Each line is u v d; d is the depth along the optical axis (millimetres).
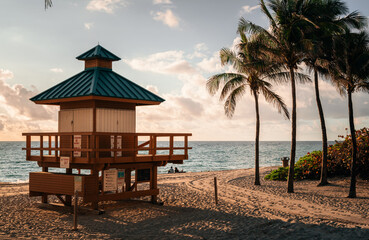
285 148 179875
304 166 27375
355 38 18906
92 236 10711
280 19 19953
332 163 26312
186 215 14000
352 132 19094
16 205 16469
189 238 10484
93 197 14023
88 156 13578
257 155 24656
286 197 18922
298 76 22172
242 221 12695
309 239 10203
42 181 15297
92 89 14266
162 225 12289
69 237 10547
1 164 71438
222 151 143000
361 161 23672
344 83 19438
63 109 15805
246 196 19172
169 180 27828
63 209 15281
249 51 20125
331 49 20344
